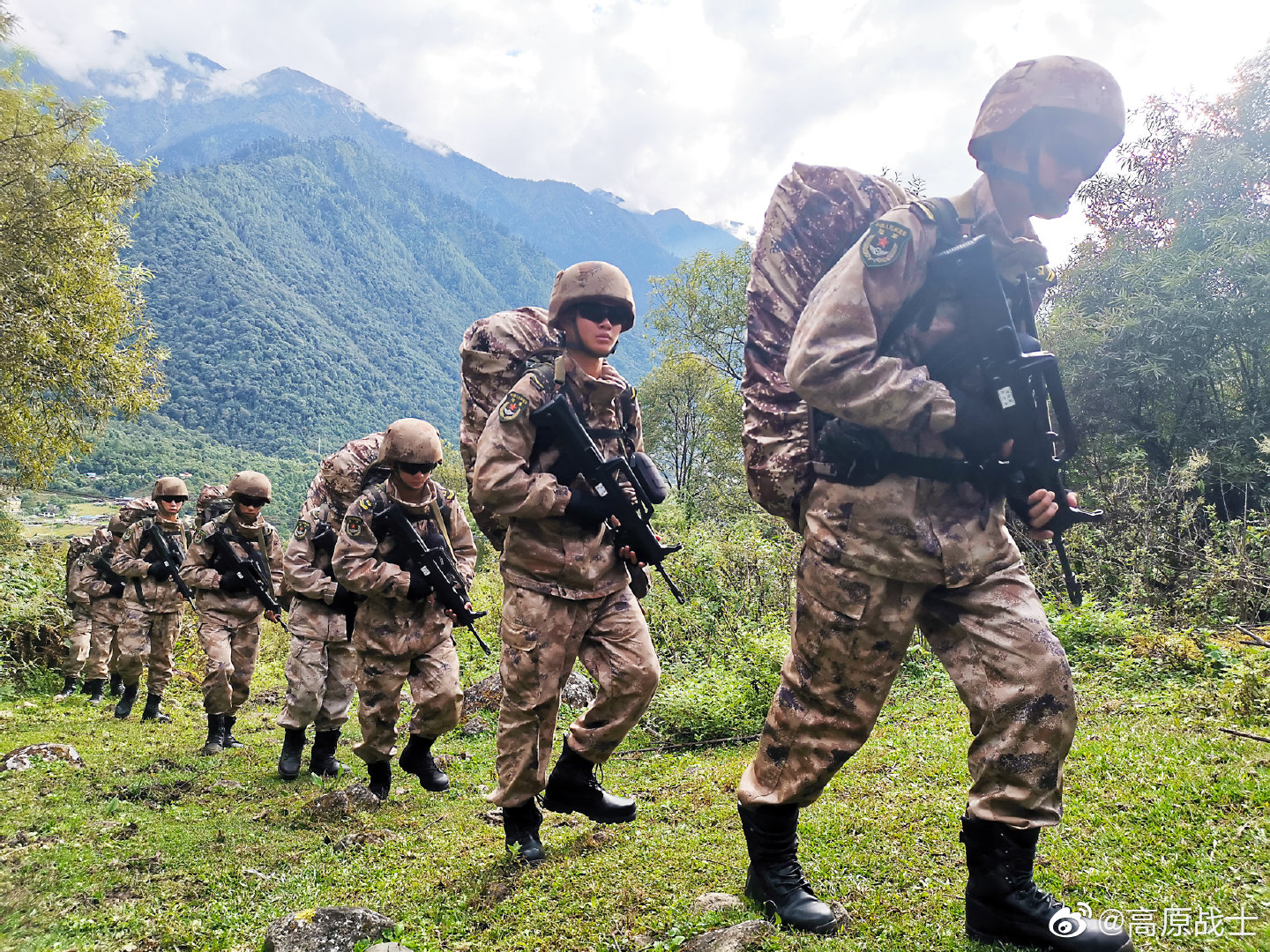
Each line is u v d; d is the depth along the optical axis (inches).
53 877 168.1
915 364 109.1
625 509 167.3
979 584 110.4
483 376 189.6
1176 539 361.7
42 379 665.0
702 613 404.2
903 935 111.8
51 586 572.4
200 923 146.7
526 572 167.2
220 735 329.1
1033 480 108.3
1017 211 113.0
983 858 107.5
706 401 1321.4
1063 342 522.9
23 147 642.8
